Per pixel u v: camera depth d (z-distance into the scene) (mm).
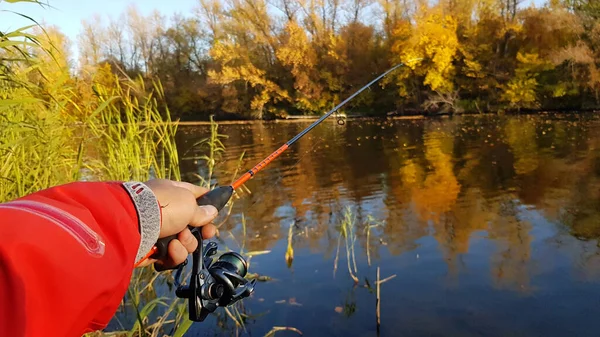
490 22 24625
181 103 30594
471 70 24188
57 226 605
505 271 4297
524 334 3299
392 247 4992
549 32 22562
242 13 29516
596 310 3574
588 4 21922
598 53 20891
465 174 8734
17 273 535
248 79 28422
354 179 8773
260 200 7332
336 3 29172
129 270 687
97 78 3555
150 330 3281
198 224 1012
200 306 1192
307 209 6719
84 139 3383
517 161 9719
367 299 3855
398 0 28391
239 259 1351
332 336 3307
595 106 21781
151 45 33375
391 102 26625
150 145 3941
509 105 23422
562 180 7754
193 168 10586
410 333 3332
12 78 2277
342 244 5133
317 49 28156
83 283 595
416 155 11367
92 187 740
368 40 27469
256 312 3664
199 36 33594
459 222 5781
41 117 3059
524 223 5609
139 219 771
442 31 24094
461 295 3887
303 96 28297
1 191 2658
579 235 5121
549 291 3898
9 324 516
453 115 23703
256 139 17016
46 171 3014
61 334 571
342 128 19547
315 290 4027
